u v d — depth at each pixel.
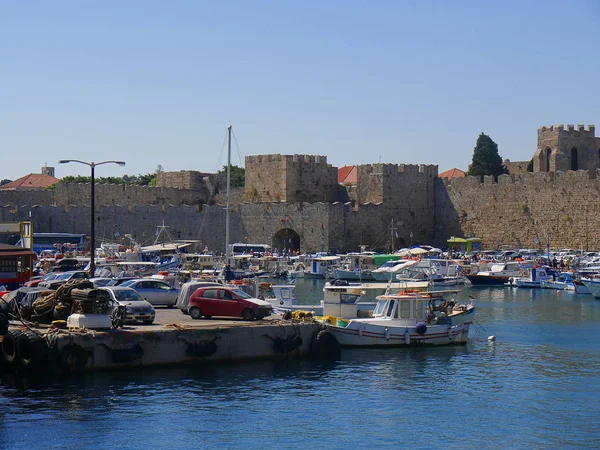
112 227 133.25
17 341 42.91
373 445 35.31
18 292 50.50
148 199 143.25
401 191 126.38
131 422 37.12
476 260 111.88
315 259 110.69
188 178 150.25
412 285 59.00
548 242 117.06
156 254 113.44
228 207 91.25
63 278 68.62
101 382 42.25
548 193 117.12
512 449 35.03
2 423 36.59
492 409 40.22
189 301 53.12
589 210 113.44
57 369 42.59
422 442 35.72
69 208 133.38
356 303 57.56
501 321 67.88
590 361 50.50
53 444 34.62
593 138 137.25
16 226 94.31
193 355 45.97
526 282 98.75
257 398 41.06
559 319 69.19
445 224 128.12
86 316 44.69
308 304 75.38
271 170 131.75
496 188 122.38
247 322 50.06
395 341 53.28
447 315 55.72
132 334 44.34
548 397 42.38
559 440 36.09
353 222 122.12
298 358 49.06
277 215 125.00
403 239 126.31
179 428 36.66
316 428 37.16
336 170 135.88
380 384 44.22
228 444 35.12
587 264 103.38
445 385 44.31
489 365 49.06
